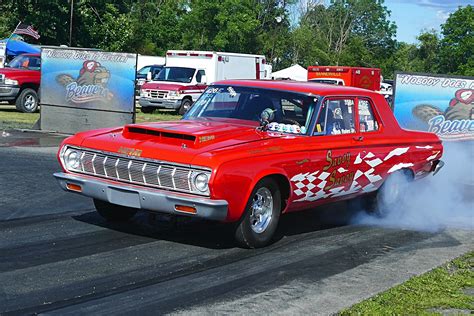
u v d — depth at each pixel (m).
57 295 5.14
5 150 12.81
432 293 5.75
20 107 22.44
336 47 91.50
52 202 8.48
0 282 5.35
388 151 8.41
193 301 5.17
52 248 6.41
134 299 5.15
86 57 16.31
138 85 32.41
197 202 6.16
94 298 5.12
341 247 7.24
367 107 8.32
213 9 56.66
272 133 7.27
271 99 7.68
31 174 10.35
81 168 6.91
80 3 46.69
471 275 6.42
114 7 49.78
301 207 7.48
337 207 9.36
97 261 6.09
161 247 6.71
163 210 6.36
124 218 7.60
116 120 16.23
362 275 6.19
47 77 16.64
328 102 7.69
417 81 13.94
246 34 57.81
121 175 6.62
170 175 6.32
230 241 7.12
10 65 23.45
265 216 6.91
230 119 7.61
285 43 72.19
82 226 7.34
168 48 58.72
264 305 5.17
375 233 8.05
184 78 27.94
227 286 5.61
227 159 6.27
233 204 6.38
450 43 81.44
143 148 6.54
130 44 53.75
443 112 13.91
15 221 7.41
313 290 5.63
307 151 7.16
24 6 45.69
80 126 16.50
